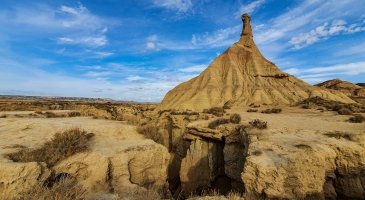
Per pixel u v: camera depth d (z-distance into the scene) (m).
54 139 11.62
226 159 19.41
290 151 11.88
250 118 25.97
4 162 8.57
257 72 76.12
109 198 8.17
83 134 12.88
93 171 10.25
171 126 32.12
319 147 11.95
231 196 8.61
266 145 13.12
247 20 96.44
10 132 13.37
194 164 22.12
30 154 9.74
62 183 7.30
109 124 16.44
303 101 48.69
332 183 11.73
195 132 23.88
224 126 21.52
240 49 88.31
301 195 10.16
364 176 11.55
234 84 71.50
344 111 29.33
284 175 10.33
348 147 12.06
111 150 11.71
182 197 18.98
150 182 12.16
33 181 8.30
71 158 10.39
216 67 80.19
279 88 68.19
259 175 10.48
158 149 13.05
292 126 18.91
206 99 63.44
